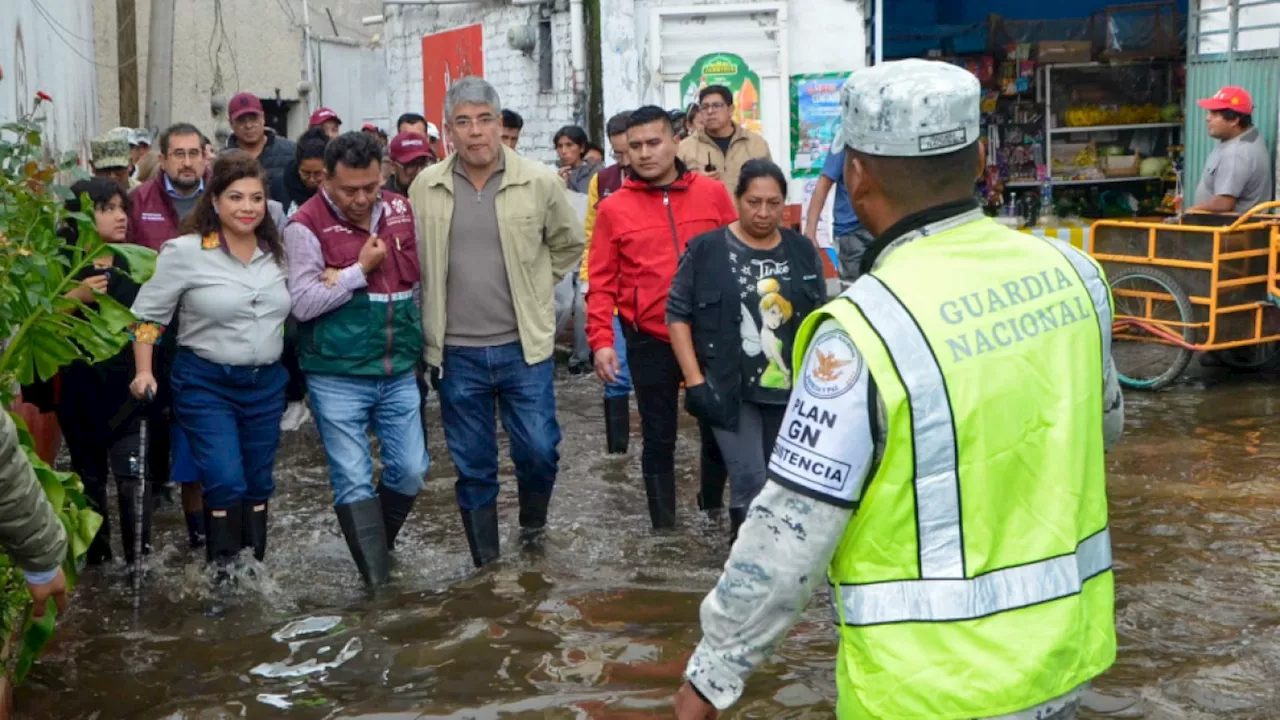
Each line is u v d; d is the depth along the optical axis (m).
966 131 2.50
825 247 12.96
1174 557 5.88
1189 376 10.38
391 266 5.92
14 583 3.88
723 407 5.86
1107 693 4.39
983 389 2.36
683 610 5.36
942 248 2.49
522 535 6.53
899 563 2.36
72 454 6.39
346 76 23.19
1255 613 5.15
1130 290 10.05
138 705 4.57
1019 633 2.34
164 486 7.76
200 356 5.91
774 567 2.41
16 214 4.30
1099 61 14.85
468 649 4.96
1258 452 7.81
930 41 15.20
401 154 8.29
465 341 6.11
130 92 16.09
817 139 13.09
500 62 15.26
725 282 5.85
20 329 4.46
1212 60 12.30
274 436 6.14
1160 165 14.90
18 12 9.06
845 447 2.35
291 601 5.72
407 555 6.40
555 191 6.17
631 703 4.39
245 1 20.77
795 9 12.97
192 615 5.57
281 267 5.96
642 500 7.29
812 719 4.25
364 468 5.95
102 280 5.95
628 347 6.58
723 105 8.97
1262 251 9.77
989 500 2.36
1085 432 2.46
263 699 4.58
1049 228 13.75
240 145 9.60
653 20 12.99
